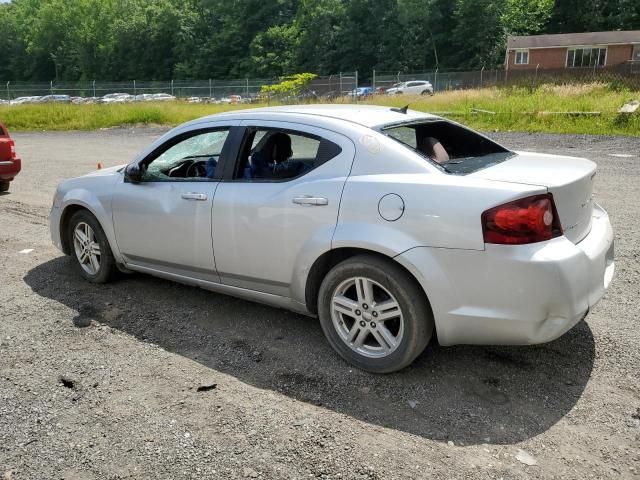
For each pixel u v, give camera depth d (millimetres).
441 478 2488
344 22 71188
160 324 4121
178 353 3691
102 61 88000
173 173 4410
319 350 3672
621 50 47219
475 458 2613
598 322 3924
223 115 4059
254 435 2822
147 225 4262
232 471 2568
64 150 15961
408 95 26906
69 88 46062
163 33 83688
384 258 3184
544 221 2861
